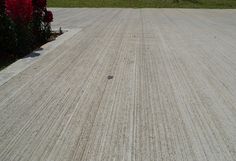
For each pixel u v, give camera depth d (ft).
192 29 43.16
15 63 25.16
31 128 14.65
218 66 24.75
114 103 17.40
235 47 31.68
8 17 27.63
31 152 12.73
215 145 13.38
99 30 40.83
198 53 28.96
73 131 14.35
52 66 24.17
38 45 31.96
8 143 13.42
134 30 41.22
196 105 17.33
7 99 17.93
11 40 27.84
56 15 58.44
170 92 19.15
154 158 12.32
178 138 13.85
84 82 20.66
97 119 15.49
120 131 14.37
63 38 35.27
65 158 12.31
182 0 94.84
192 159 12.33
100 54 27.91
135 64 24.97
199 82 20.99
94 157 12.37
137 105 17.17
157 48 30.78
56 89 19.40
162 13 64.64
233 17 59.57
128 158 12.30
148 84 20.45
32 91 19.10
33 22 32.19
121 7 76.64
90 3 83.10
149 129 14.57
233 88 19.98
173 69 23.82
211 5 85.76
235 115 16.21
